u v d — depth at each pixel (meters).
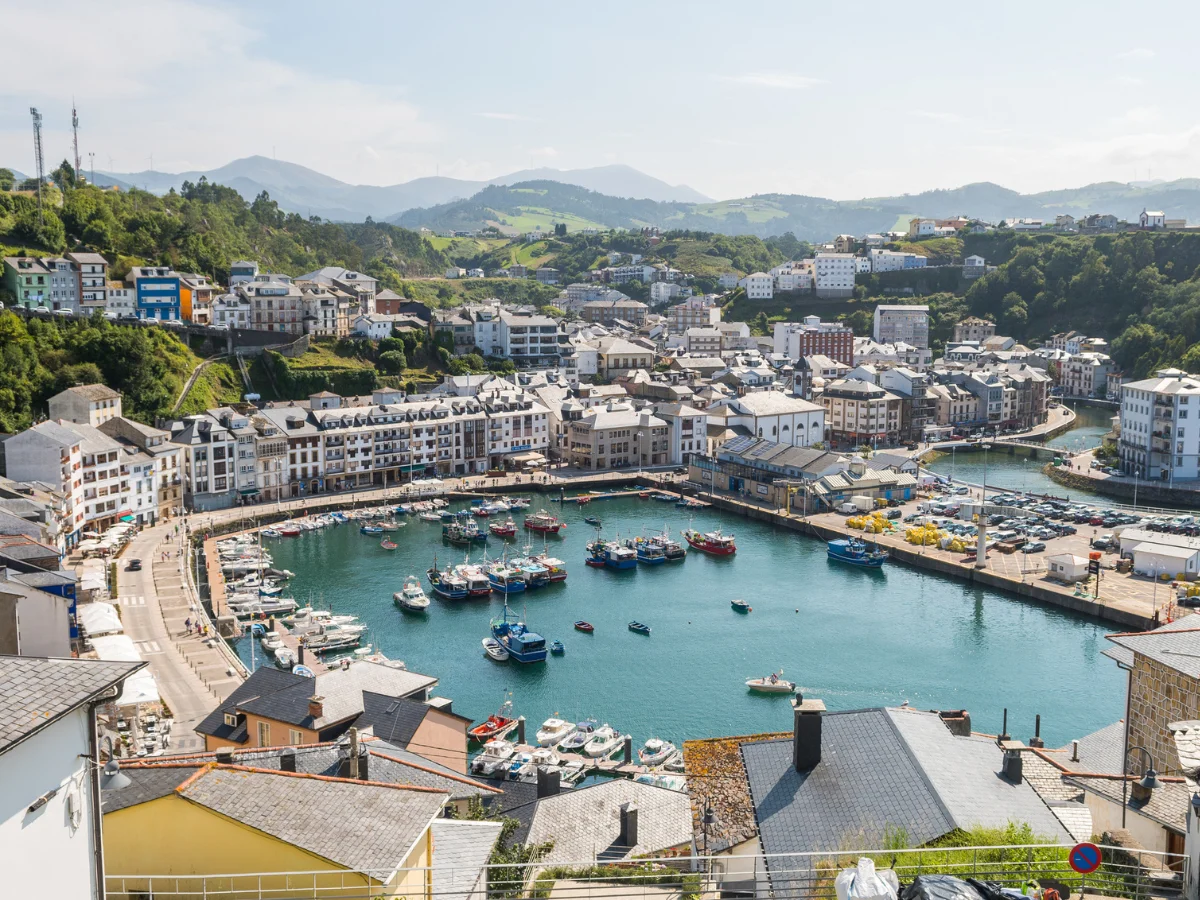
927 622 159.12
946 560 186.75
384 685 94.75
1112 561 183.88
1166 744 53.44
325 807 37.97
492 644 146.12
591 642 150.25
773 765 50.50
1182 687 52.38
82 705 27.78
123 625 141.00
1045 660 142.25
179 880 35.50
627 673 138.00
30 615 98.94
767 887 41.16
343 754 57.66
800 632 154.75
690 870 52.81
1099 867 39.19
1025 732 119.00
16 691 27.38
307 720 85.25
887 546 197.88
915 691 131.38
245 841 36.06
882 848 40.59
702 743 60.22
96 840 29.20
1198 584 165.00
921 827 42.50
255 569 178.25
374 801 39.16
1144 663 55.28
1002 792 46.91
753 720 122.88
